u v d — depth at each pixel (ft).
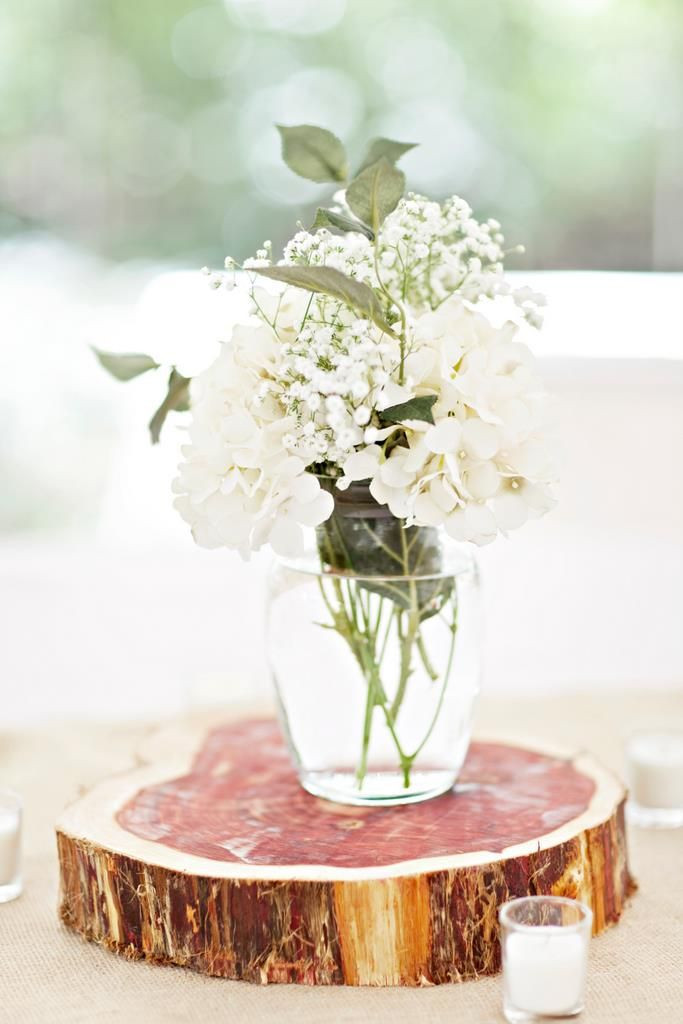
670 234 12.07
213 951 3.90
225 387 3.94
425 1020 3.62
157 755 5.21
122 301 14.01
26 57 13.58
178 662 10.36
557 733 6.87
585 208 12.43
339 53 13.48
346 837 4.16
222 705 6.07
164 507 12.59
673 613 10.59
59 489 13.52
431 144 13.08
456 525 3.78
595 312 11.36
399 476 3.81
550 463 3.84
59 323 13.79
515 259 12.69
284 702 4.40
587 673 10.46
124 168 13.97
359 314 4.00
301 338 3.90
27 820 5.43
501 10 12.64
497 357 3.89
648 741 5.47
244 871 3.86
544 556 10.68
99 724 7.05
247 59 13.76
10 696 10.01
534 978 3.56
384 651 4.24
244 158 13.93
